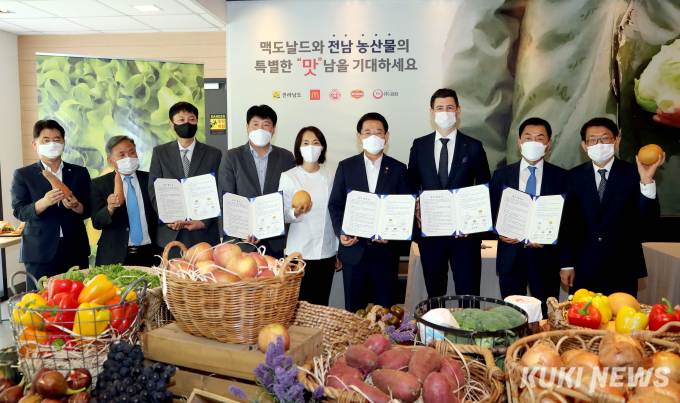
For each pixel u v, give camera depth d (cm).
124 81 460
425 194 263
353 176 270
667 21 394
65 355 118
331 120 427
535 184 268
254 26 424
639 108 404
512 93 413
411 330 151
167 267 141
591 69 404
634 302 158
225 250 142
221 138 474
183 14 423
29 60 519
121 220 287
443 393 101
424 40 414
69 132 458
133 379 109
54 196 277
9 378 120
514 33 408
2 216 495
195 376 130
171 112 290
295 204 261
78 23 461
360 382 105
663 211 410
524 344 121
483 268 312
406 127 423
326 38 420
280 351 107
